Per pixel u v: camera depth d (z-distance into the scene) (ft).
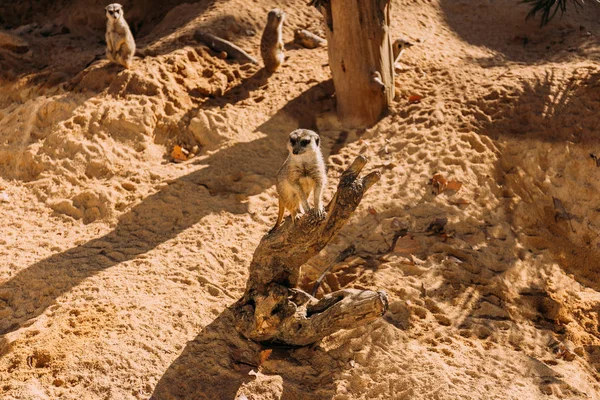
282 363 15.75
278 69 29.66
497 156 23.88
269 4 35.22
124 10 36.65
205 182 22.74
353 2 24.84
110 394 14.30
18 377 14.71
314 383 15.39
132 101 25.63
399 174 22.77
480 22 36.40
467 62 30.58
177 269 18.53
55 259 19.19
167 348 15.61
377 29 25.50
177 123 25.59
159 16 37.27
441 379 15.01
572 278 20.40
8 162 24.39
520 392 14.89
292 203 15.14
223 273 18.69
